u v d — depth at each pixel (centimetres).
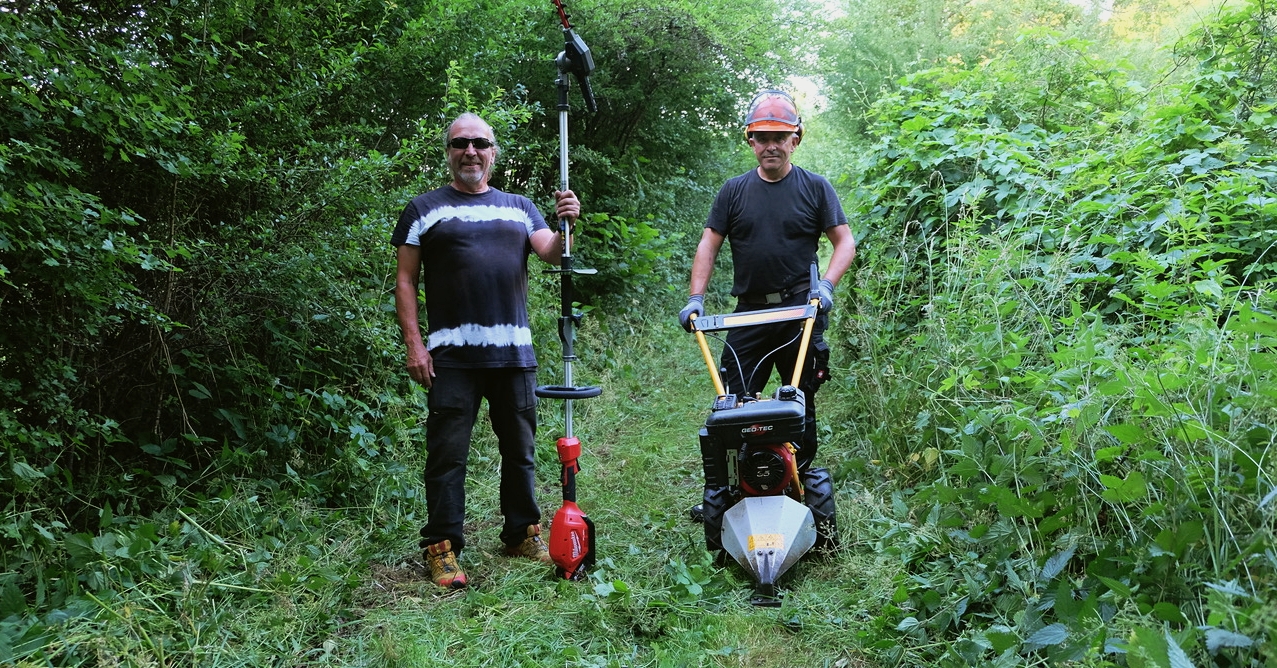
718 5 888
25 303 275
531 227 345
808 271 352
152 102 279
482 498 411
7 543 264
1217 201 362
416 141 449
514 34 619
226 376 374
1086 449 269
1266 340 230
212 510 324
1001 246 396
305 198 376
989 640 222
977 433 329
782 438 297
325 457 392
